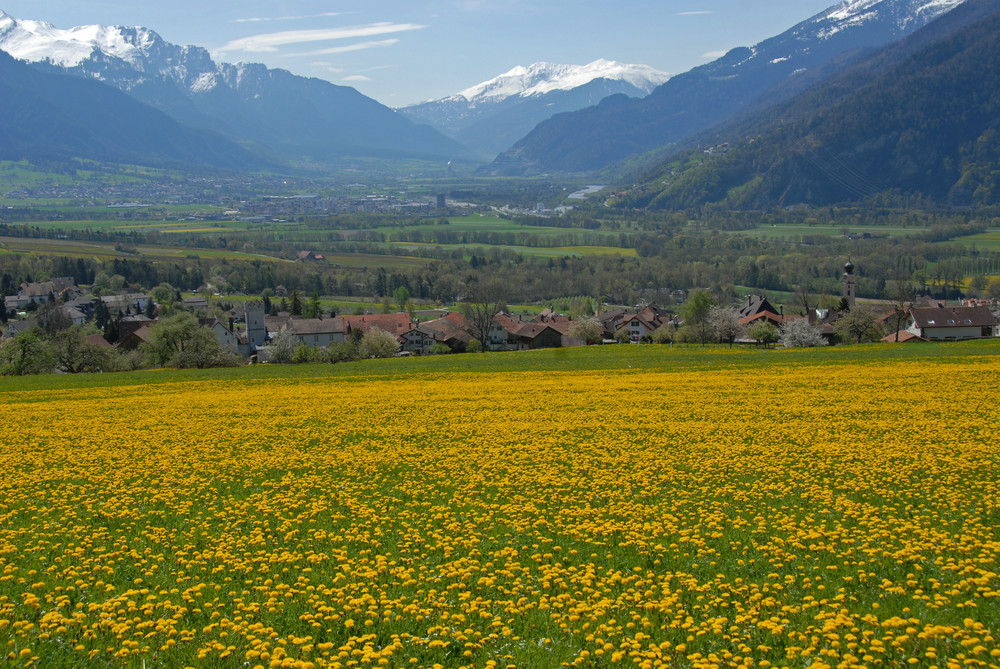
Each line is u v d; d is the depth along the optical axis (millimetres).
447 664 12281
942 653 11898
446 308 187625
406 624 13641
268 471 27578
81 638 13055
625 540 18109
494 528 19656
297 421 39531
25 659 12211
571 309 168375
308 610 14352
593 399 45344
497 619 13344
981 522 18719
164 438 34906
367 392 53250
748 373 60750
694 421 36000
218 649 12445
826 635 12289
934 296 188750
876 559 16062
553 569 15852
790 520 19125
